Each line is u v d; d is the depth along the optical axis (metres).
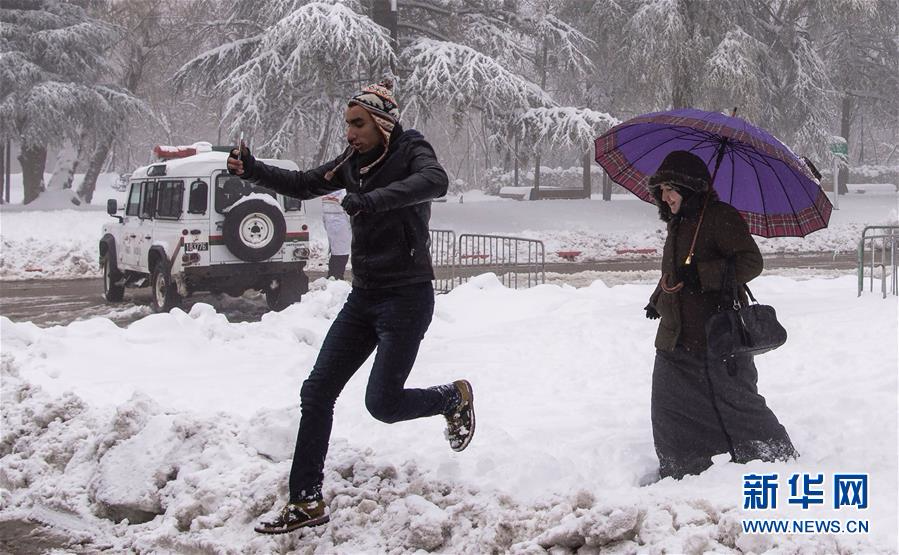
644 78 37.88
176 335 10.88
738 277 5.26
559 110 36.47
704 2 38.41
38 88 41.31
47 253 25.20
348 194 4.66
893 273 13.41
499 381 8.68
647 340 10.50
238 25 40.41
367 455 5.90
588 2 42.53
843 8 42.78
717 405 5.32
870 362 8.87
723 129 5.15
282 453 5.99
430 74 33.66
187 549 5.22
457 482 5.40
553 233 32.03
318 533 5.16
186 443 6.05
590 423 6.93
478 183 79.06
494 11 40.53
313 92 36.28
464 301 13.88
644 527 4.52
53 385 8.67
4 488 6.44
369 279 4.98
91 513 5.92
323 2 32.75
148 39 49.16
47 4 45.78
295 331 11.37
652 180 5.38
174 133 72.00
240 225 14.88
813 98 43.97
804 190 5.55
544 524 4.70
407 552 4.87
